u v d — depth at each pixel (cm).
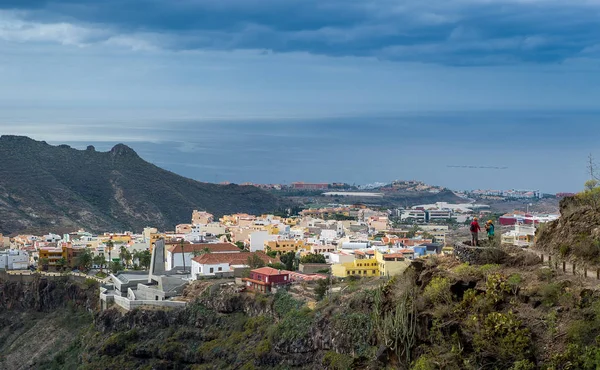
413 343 5397
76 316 19550
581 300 4847
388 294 6003
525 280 5238
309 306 13312
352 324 10750
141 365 15112
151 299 16938
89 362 15875
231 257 19275
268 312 14288
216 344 14425
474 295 5253
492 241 5916
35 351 18950
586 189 6475
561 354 4647
